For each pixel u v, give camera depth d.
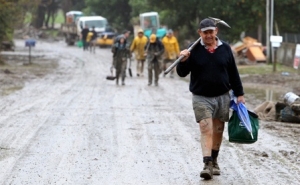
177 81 60.09
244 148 24.89
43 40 188.25
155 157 22.97
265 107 34.94
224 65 19.38
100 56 110.69
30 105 38.81
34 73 67.94
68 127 29.88
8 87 51.41
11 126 30.20
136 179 19.56
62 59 99.50
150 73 54.75
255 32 109.88
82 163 21.89
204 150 19.38
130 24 165.12
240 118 19.66
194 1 105.38
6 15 84.94
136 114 34.78
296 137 27.83
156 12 130.88
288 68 73.94
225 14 100.44
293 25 100.69
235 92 19.88
